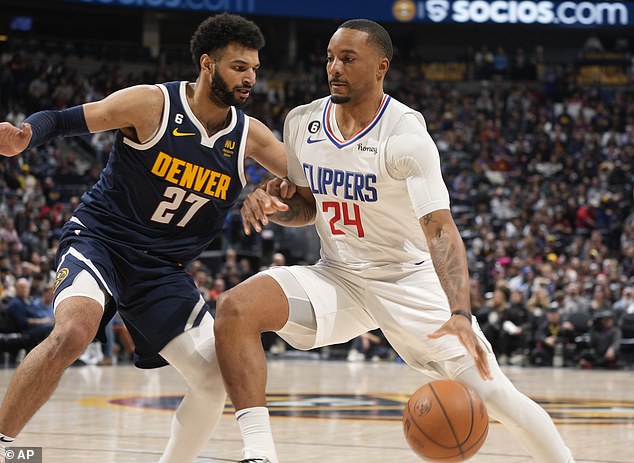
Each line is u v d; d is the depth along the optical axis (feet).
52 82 94.02
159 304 15.15
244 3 98.12
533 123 102.83
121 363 57.52
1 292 54.95
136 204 15.19
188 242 15.67
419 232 14.82
